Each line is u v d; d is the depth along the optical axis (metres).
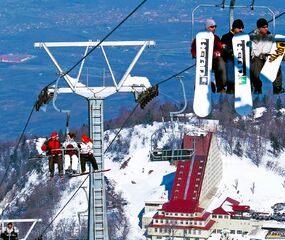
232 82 30.55
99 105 45.53
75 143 43.94
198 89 29.78
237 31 30.84
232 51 30.61
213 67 30.52
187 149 41.12
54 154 44.09
